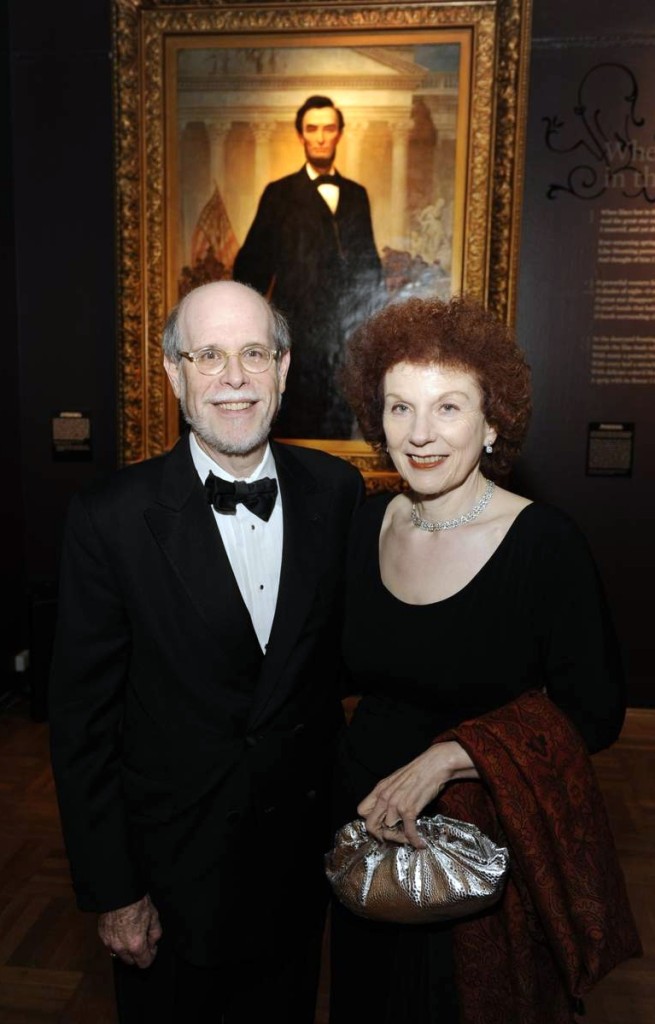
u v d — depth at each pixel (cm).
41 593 453
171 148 454
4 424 462
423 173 445
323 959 265
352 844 144
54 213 465
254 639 159
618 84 425
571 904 133
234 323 158
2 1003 239
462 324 145
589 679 143
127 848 160
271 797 160
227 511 162
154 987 164
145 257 460
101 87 452
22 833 331
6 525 468
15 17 450
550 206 439
